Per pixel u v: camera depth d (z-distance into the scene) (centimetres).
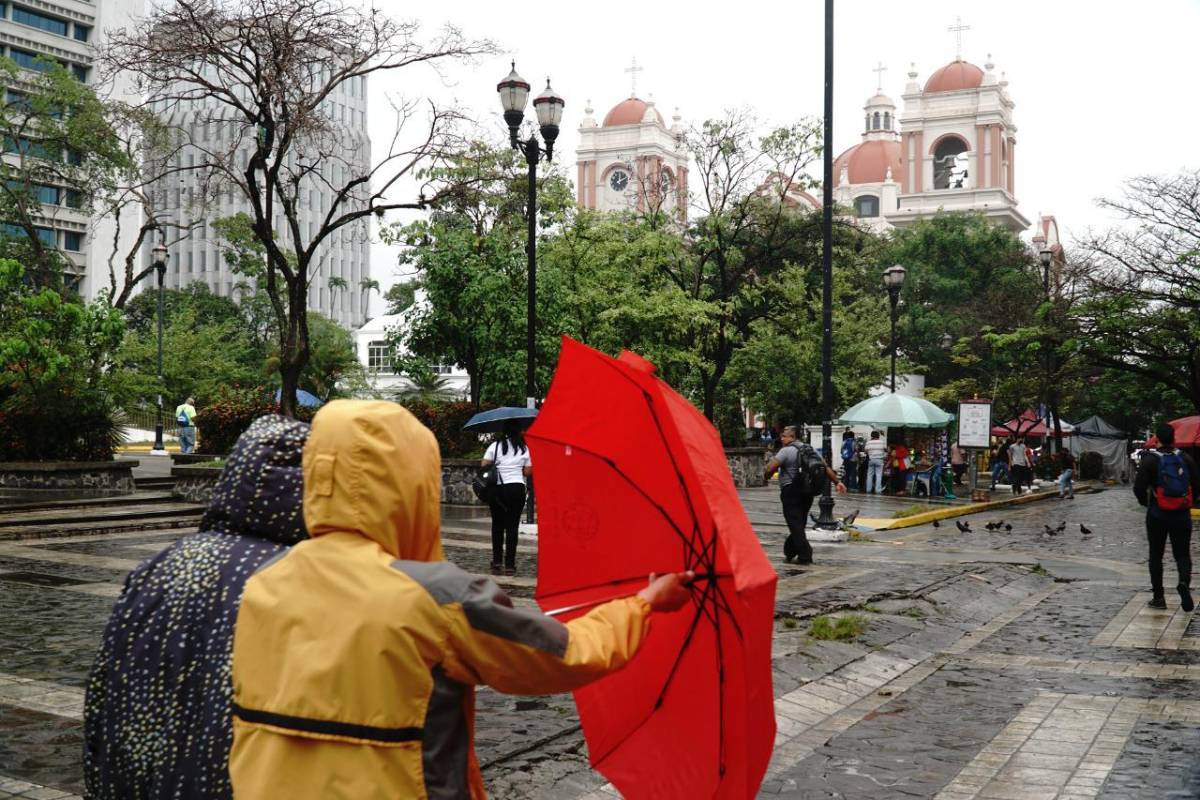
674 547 256
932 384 5444
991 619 1035
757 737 218
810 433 3375
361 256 12619
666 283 3177
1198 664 823
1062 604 1124
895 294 2867
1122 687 746
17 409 2206
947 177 10025
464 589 196
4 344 2136
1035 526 2184
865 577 1234
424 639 193
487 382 2486
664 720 247
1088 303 2942
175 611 216
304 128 1966
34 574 1097
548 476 269
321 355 3478
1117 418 5972
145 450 4034
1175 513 1070
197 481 1884
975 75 9575
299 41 1866
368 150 9106
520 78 1567
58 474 2077
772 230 3509
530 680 204
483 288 2331
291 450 227
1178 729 635
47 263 3991
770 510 2281
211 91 1955
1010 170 9844
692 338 3262
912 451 3244
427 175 2128
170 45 1880
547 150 1584
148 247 9256
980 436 2808
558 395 260
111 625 222
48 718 580
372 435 199
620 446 257
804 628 891
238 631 201
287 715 192
